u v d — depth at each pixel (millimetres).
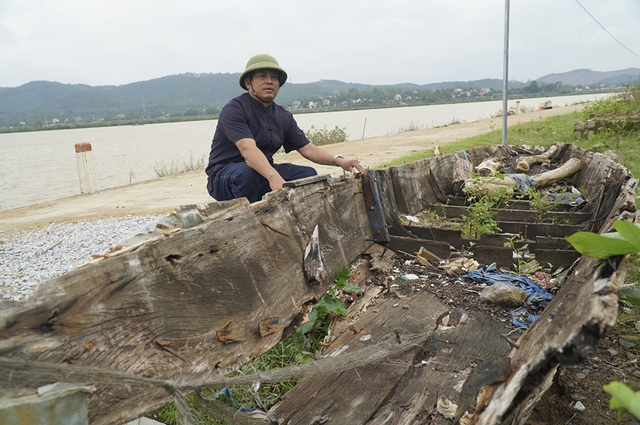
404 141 17703
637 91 16828
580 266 2434
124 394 1638
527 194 6234
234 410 2129
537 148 9562
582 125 13516
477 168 7180
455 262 3992
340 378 2449
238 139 3893
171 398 1806
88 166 10664
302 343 2932
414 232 4516
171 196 9383
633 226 1520
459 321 3059
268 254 2623
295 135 4559
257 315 2410
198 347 2014
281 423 2148
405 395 2320
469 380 1666
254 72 4035
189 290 2023
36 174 17328
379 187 4410
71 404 1399
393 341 2729
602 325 1296
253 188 4047
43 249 6254
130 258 1771
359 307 3297
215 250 2227
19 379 1305
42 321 1431
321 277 3047
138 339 1741
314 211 3326
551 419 2520
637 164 9031
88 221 7652
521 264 3957
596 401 2619
